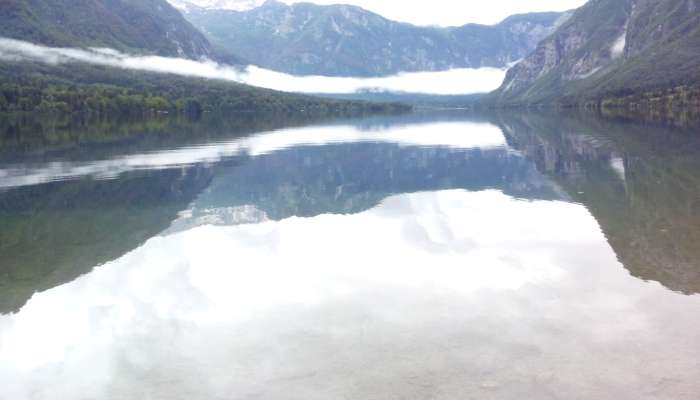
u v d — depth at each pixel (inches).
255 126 4584.2
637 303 519.5
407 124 4945.9
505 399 358.3
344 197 1208.2
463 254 716.7
